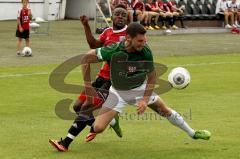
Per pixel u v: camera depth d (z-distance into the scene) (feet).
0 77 128.36
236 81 127.44
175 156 66.33
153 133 78.07
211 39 246.06
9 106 96.37
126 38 63.72
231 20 294.87
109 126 78.28
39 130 79.20
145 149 69.67
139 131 79.20
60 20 340.59
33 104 98.32
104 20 258.78
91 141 73.46
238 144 72.02
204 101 102.68
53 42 214.28
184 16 284.00
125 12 71.77
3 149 68.95
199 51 192.34
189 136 74.28
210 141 73.56
